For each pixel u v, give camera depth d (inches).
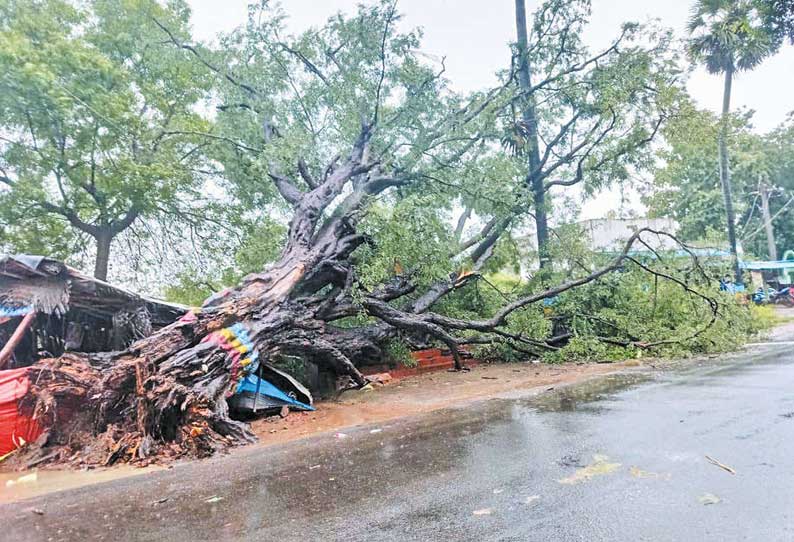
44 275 264.8
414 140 498.3
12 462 205.3
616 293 496.7
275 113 494.3
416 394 332.5
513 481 144.3
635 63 494.9
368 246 399.5
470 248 551.5
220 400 244.8
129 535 124.8
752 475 136.1
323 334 364.2
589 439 184.1
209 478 173.2
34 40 424.8
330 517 127.4
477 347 492.4
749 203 1352.1
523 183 496.1
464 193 476.4
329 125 494.6
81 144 457.7
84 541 122.5
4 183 472.4
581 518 115.3
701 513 113.8
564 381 342.6
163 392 223.1
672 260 497.4
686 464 148.9
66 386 223.0
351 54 475.8
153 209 531.2
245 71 508.4
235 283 518.3
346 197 454.3
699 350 451.8
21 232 493.0
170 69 542.3
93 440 218.8
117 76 470.3
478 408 265.4
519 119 540.7
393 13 458.0
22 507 153.6
